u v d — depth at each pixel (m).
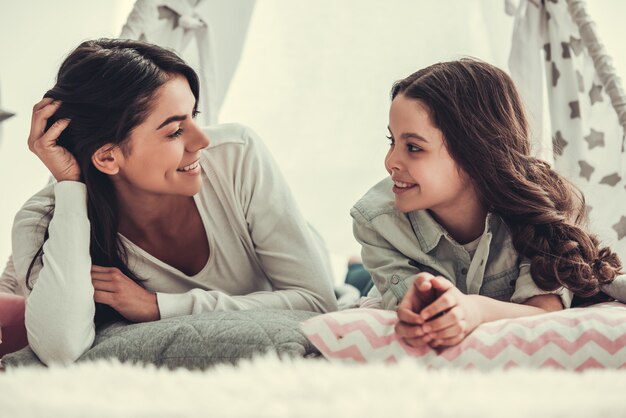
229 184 1.43
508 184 1.29
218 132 1.47
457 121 1.26
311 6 2.34
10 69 2.53
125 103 1.27
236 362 1.08
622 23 2.34
